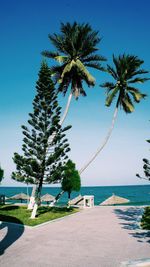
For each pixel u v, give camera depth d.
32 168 20.47
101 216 21.00
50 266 9.19
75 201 30.00
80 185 27.78
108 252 10.83
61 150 21.06
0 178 27.83
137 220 18.58
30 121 22.05
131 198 74.75
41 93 22.31
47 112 21.98
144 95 29.59
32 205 24.67
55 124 21.88
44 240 12.99
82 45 26.78
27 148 21.95
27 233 14.68
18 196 33.84
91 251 11.02
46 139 20.77
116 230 15.35
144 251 10.82
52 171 21.30
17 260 9.88
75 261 9.71
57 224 17.64
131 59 29.14
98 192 125.38
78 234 14.39
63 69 27.72
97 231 15.16
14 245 12.06
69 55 27.69
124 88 30.28
